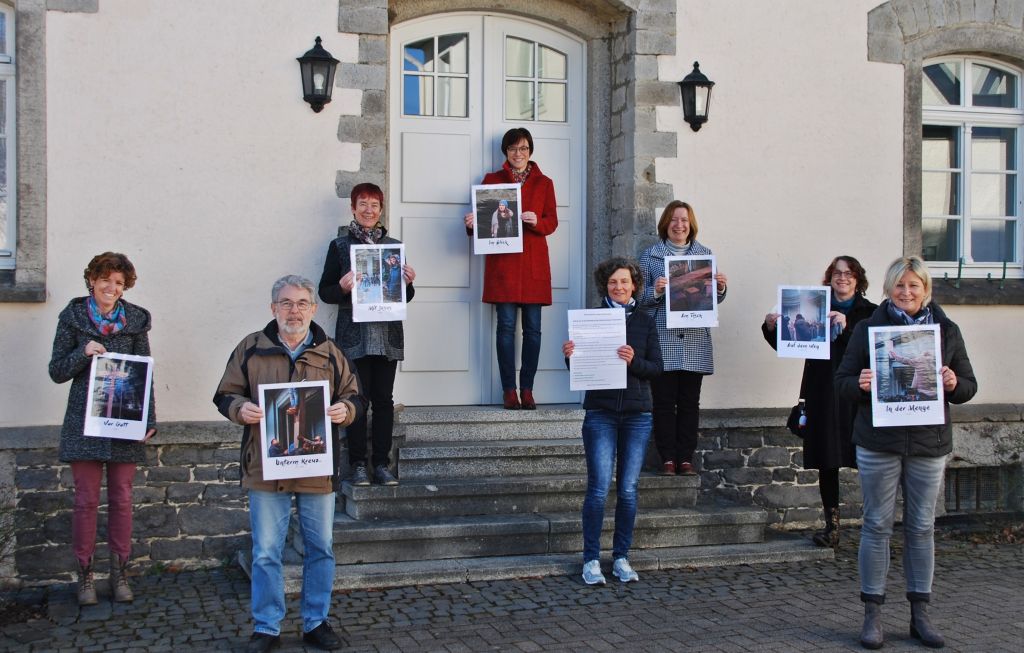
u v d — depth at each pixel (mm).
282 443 4277
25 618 5016
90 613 5066
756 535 6203
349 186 6305
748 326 6980
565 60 7133
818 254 7125
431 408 6754
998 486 7566
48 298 5859
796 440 7043
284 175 6219
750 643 4594
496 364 6996
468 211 6918
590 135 7129
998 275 7617
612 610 5043
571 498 6121
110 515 5273
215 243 6121
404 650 4461
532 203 6598
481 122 6953
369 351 5809
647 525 5957
